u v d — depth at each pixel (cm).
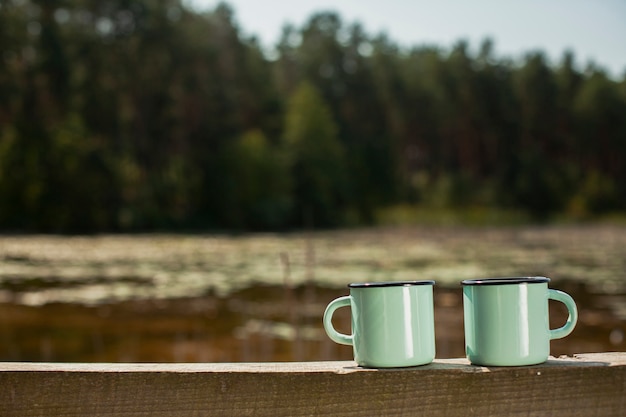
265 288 1195
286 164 4616
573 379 142
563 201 6419
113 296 1113
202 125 4425
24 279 1342
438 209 5728
